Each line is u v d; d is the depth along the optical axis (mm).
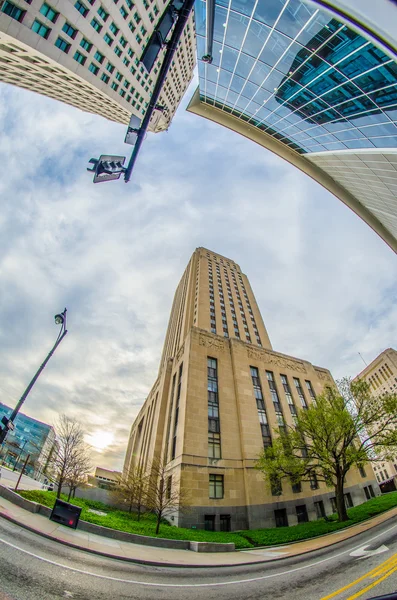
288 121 22797
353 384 24156
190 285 67562
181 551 13562
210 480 25766
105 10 25922
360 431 23781
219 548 14875
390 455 22641
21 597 5512
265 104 22766
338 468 22047
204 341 36750
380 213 27859
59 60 23422
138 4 29375
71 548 9633
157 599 6941
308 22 12125
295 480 23703
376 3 2354
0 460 45719
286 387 39375
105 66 29641
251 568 10938
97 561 8961
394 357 91812
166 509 24734
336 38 11828
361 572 8461
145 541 13773
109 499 28734
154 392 52031
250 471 27281
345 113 15891
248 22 15039
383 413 22609
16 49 21297
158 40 3822
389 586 6871
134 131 4848
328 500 30391
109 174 5066
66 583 6691
